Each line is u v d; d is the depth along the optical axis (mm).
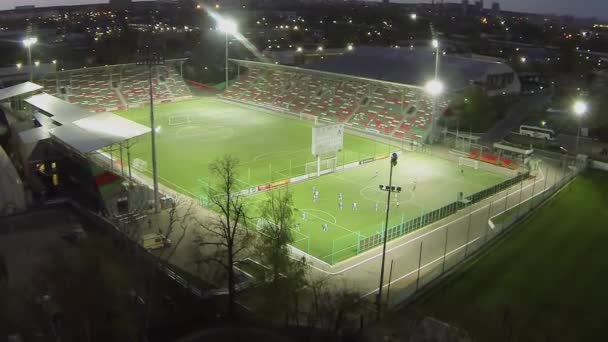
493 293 48031
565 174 89812
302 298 47469
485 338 40438
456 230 66125
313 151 86188
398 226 64625
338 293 45594
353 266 56656
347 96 135375
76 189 74438
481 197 77625
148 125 123062
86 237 56500
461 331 40188
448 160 99062
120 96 143125
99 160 87375
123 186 72188
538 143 110688
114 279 46656
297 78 151250
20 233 60062
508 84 153000
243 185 83125
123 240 55500
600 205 72438
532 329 42375
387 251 60406
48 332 39844
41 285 46281
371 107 127250
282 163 95812
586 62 195250
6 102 103250
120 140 73000
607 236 61375
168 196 74000
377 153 103188
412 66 150500
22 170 77750
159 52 80312
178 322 41156
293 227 65375
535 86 169750
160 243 58250
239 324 38938
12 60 181625
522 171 89812
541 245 58906
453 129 119375
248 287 48688
